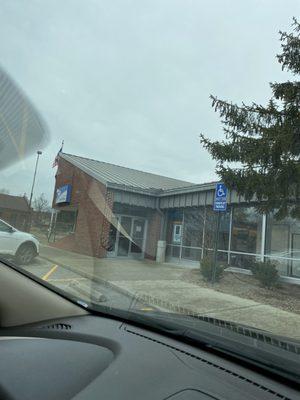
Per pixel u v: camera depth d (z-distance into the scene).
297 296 8.94
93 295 3.25
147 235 14.89
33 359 1.98
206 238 15.52
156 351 2.04
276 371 1.75
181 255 16.41
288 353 1.97
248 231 14.34
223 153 10.13
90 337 2.28
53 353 2.05
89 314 2.79
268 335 2.40
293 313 7.28
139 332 2.37
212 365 1.88
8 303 2.56
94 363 1.92
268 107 9.77
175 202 17.03
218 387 1.65
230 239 14.90
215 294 8.57
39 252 3.35
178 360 1.92
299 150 9.37
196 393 1.60
